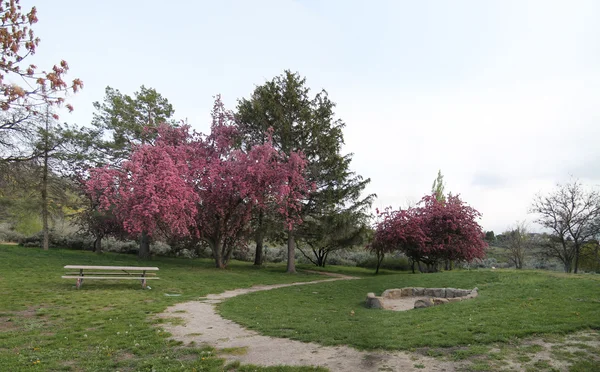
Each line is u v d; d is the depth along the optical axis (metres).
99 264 20.08
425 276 17.25
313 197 25.80
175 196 19.77
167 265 23.09
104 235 31.08
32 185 25.62
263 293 13.99
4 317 8.58
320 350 6.47
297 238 27.47
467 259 24.48
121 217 20.44
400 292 13.70
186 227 21.16
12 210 28.03
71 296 11.32
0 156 23.17
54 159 26.22
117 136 27.41
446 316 8.61
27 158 24.05
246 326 8.30
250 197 22.42
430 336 6.91
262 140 26.31
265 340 7.15
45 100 6.73
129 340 7.04
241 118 26.14
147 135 26.77
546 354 5.80
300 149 25.62
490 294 11.41
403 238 24.20
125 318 8.78
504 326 7.21
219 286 15.48
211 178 22.23
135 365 5.79
